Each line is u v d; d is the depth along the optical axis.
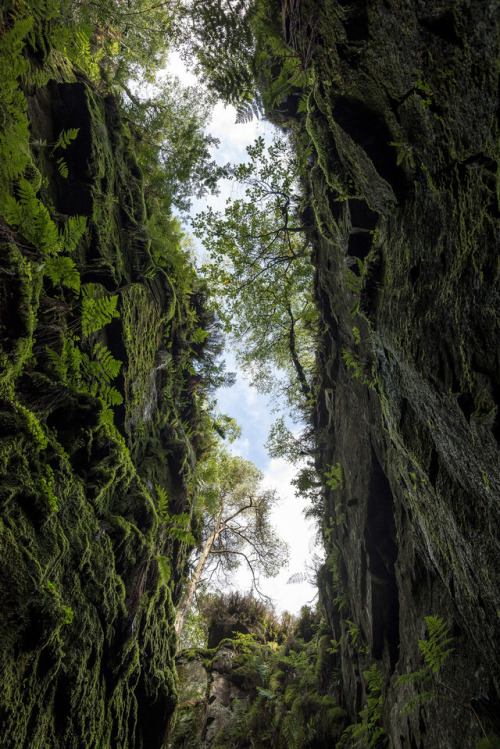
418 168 3.29
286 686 10.38
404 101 3.00
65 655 3.08
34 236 3.24
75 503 3.64
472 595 3.29
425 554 4.57
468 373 2.75
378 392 5.16
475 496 3.06
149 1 6.95
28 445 2.93
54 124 4.98
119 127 6.55
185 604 10.36
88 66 6.61
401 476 4.89
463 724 3.43
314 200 6.45
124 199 6.43
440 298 3.08
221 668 11.54
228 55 4.80
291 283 9.74
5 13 3.63
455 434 3.08
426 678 4.20
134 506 5.04
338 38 3.13
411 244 3.62
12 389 3.06
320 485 10.59
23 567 2.53
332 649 9.18
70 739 3.17
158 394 7.24
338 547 9.01
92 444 4.20
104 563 3.97
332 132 4.29
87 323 3.84
